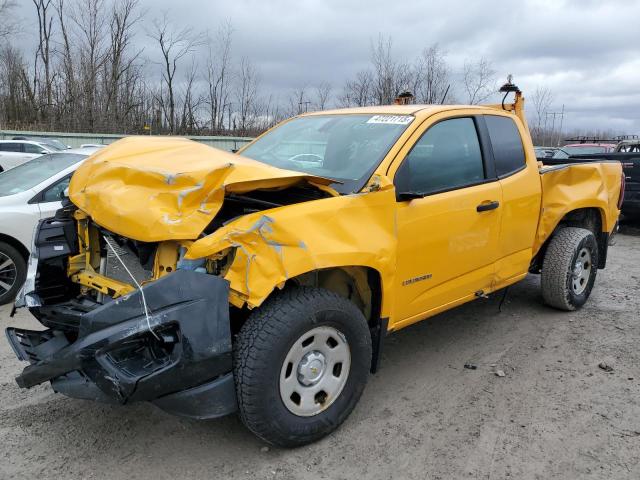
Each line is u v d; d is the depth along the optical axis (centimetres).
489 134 452
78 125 3716
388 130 393
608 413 364
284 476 300
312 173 382
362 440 333
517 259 486
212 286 279
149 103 3959
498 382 409
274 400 295
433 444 330
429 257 382
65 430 341
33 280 358
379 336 357
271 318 291
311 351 312
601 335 500
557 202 517
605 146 1883
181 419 354
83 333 278
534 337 495
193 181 293
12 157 1816
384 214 342
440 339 490
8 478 296
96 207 316
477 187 422
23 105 4144
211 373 281
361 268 341
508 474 302
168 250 304
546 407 372
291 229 292
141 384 264
